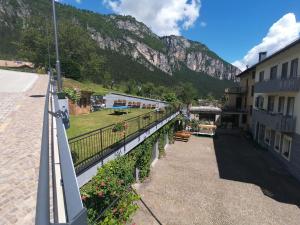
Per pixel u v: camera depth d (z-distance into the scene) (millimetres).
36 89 14508
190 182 14758
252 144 26562
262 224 10641
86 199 6980
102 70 53688
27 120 7699
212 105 52094
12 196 3572
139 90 52875
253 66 29359
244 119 36562
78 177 6875
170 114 23234
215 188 14117
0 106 9539
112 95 28703
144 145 13969
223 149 23922
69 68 40406
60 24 46844
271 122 20594
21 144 5652
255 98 29688
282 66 20906
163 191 13195
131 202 8602
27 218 3100
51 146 4281
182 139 26953
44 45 44062
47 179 1748
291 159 17688
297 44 16594
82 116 18500
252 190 14148
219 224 10477
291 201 12930
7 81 18250
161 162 18312
